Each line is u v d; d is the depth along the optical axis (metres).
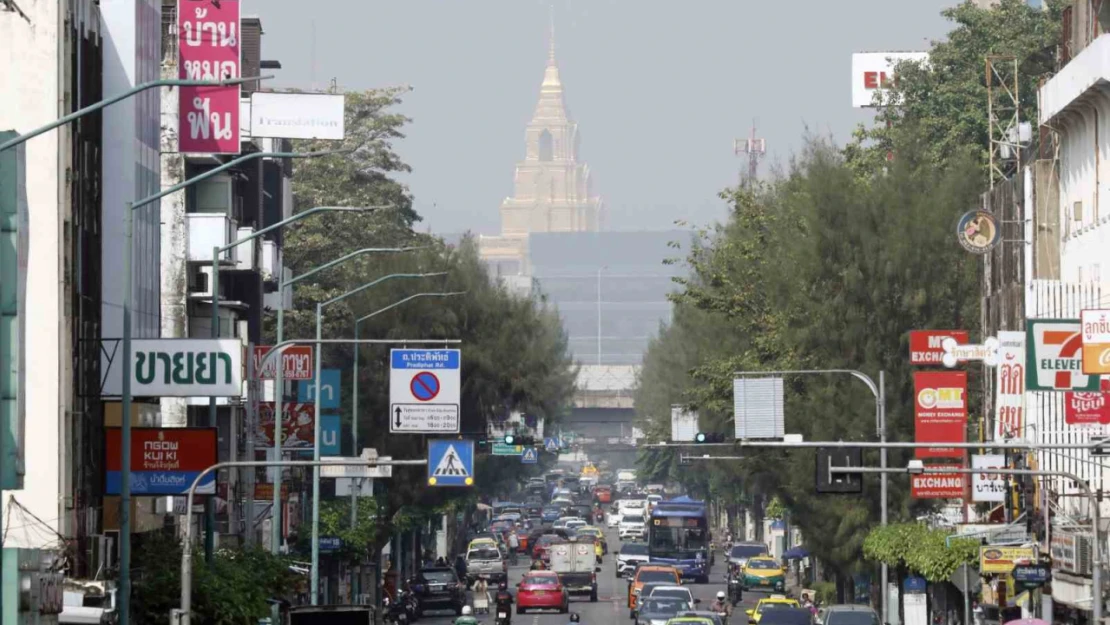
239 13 184.00
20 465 96.31
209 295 188.12
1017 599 167.88
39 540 127.62
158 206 169.38
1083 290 174.25
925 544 180.75
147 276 164.25
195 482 118.50
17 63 130.50
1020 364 178.88
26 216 98.56
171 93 183.00
